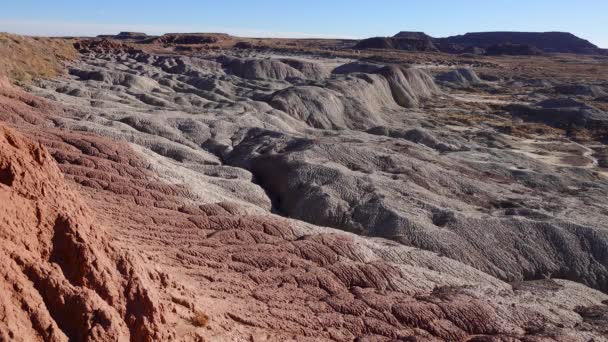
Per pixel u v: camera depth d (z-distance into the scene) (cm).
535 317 2234
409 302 2183
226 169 3928
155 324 1344
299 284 2206
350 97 7750
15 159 1376
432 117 8088
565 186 4406
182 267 2119
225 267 2217
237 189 3544
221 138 4806
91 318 1202
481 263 2955
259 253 2372
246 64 11144
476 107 9138
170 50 17512
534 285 2730
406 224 3159
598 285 2931
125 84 7981
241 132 4994
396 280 2378
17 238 1251
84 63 10438
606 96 10825
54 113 4572
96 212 2475
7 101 4238
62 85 6944
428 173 4050
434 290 2397
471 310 2170
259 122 5659
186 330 1470
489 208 3647
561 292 2617
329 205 3419
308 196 3541
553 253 3034
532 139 6944
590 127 7619
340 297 2156
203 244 2402
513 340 2011
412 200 3494
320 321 1939
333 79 8800
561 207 3694
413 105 9075
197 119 5188
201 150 4528
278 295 2062
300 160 3947
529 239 3095
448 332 2053
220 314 1734
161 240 2352
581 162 5862
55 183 1491
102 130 4078
